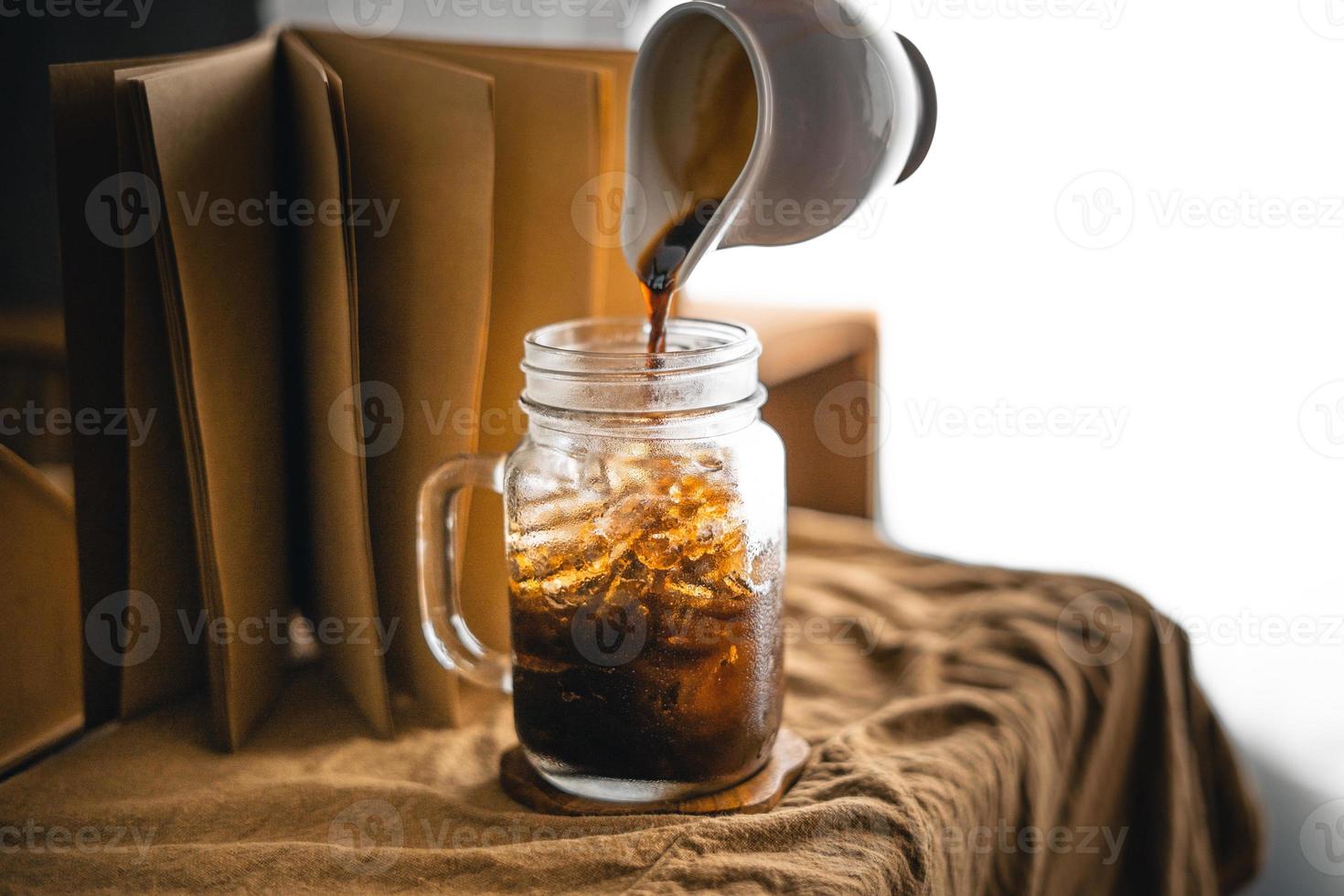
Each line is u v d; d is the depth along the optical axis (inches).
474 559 23.8
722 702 20.6
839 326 35.5
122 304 22.0
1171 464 55.1
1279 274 51.8
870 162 20.2
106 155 21.4
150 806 20.8
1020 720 23.1
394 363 22.1
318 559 23.1
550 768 21.0
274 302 22.2
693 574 20.0
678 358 20.1
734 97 21.5
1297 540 52.3
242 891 19.4
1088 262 55.7
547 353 20.3
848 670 25.1
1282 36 49.4
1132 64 52.6
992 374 58.5
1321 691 46.8
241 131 21.2
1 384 28.8
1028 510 56.7
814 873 19.3
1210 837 27.9
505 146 22.6
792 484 35.8
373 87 21.7
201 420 20.7
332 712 23.4
